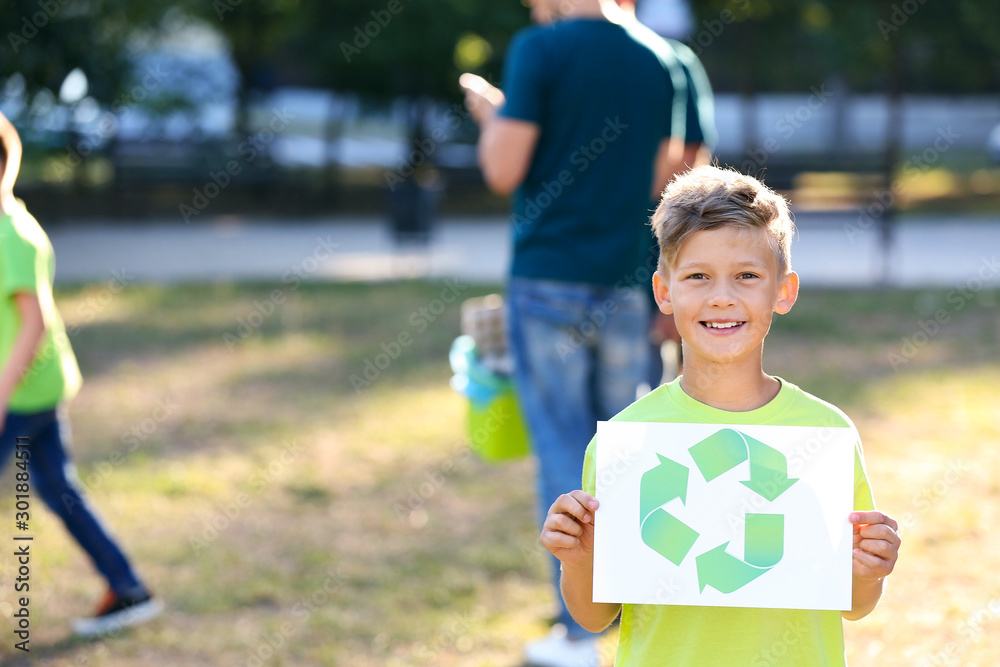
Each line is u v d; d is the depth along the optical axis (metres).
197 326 8.59
